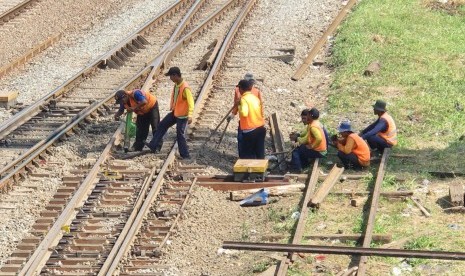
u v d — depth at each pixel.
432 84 67.94
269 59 74.38
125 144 56.09
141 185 51.22
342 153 53.72
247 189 51.19
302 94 67.81
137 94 55.44
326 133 54.06
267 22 84.25
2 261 43.75
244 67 72.25
